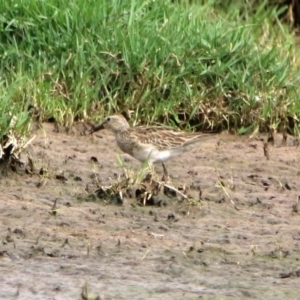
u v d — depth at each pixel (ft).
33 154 56.08
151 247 44.91
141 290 40.52
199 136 55.88
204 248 45.16
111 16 65.10
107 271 42.24
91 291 40.27
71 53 63.10
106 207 49.67
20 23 63.87
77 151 57.88
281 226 48.60
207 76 63.93
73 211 48.60
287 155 60.39
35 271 41.96
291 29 78.38
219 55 64.80
